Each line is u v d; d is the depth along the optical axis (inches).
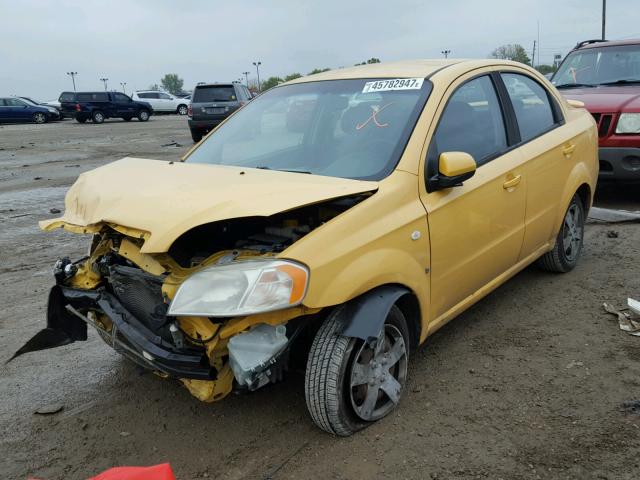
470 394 134.9
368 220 118.6
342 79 163.5
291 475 111.3
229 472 113.6
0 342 176.9
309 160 144.0
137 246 125.1
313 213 124.6
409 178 129.2
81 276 142.9
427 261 131.3
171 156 622.5
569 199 190.9
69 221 132.5
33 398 144.3
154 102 1723.7
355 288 113.0
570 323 168.4
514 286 197.2
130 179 134.3
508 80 174.4
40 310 201.5
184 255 120.0
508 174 156.8
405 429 123.0
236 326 106.3
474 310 179.9
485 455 114.0
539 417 125.0
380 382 124.0
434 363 149.5
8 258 265.1
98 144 802.2
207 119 777.6
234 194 114.2
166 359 111.5
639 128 277.9
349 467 112.5
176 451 120.9
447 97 145.7
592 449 114.0
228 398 138.5
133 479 81.0
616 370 141.9
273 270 105.2
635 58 335.0
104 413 136.3
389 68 163.0
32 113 1418.6
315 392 114.4
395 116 141.9
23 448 124.6
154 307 119.4
